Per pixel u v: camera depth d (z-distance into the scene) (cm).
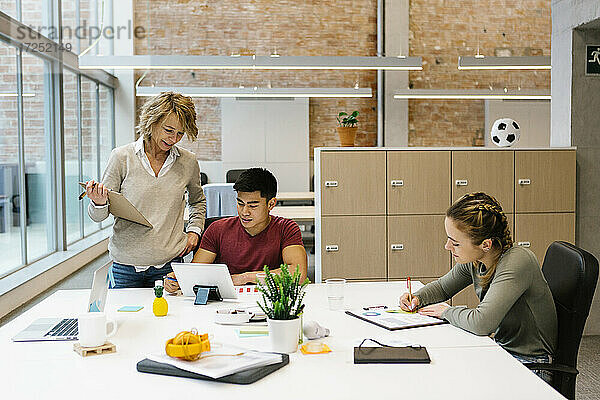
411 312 268
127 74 1202
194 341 195
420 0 1163
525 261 243
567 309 239
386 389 179
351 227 494
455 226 248
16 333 241
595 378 401
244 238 326
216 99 1195
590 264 234
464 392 177
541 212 503
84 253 881
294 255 318
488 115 1174
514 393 176
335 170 491
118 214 312
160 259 327
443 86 1178
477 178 499
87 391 179
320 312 271
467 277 284
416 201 497
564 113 508
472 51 1173
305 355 210
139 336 235
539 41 1177
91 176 1047
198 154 1198
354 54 1187
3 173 666
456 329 243
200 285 293
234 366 187
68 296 310
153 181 328
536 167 502
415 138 1184
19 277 665
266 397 173
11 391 179
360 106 1208
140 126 321
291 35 1180
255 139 1180
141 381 186
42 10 625
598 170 508
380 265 497
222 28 1172
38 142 787
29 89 750
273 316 213
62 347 222
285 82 1197
